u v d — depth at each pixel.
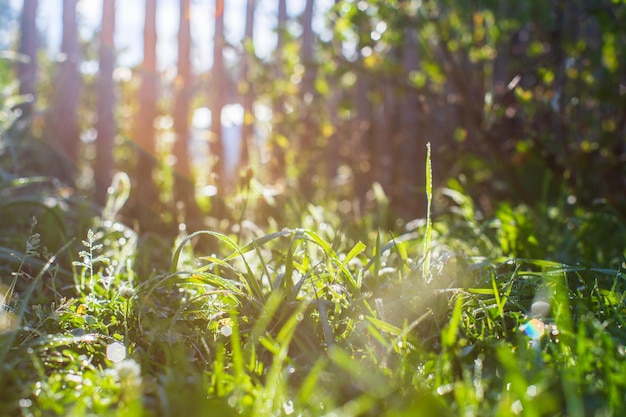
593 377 1.51
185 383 1.52
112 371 1.54
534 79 4.37
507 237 3.03
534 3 4.21
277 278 2.09
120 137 5.50
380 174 5.55
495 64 4.69
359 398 1.42
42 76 6.25
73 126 5.34
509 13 4.33
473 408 1.31
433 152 4.88
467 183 4.73
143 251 3.24
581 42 4.20
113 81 5.16
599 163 4.33
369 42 4.28
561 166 4.33
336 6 4.28
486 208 4.97
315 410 1.36
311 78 5.62
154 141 4.93
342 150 5.82
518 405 1.31
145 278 2.80
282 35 5.21
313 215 3.50
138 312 2.10
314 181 5.61
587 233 3.38
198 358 1.86
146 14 5.02
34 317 2.12
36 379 1.62
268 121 5.54
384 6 4.14
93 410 1.41
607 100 4.08
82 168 5.49
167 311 2.22
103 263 2.94
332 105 6.11
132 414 1.28
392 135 5.58
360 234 3.94
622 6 3.90
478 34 4.40
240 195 3.59
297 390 1.57
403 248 2.44
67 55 5.39
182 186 4.55
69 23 5.40
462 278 2.26
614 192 4.32
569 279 2.55
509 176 4.56
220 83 5.20
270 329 1.96
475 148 4.64
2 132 4.21
